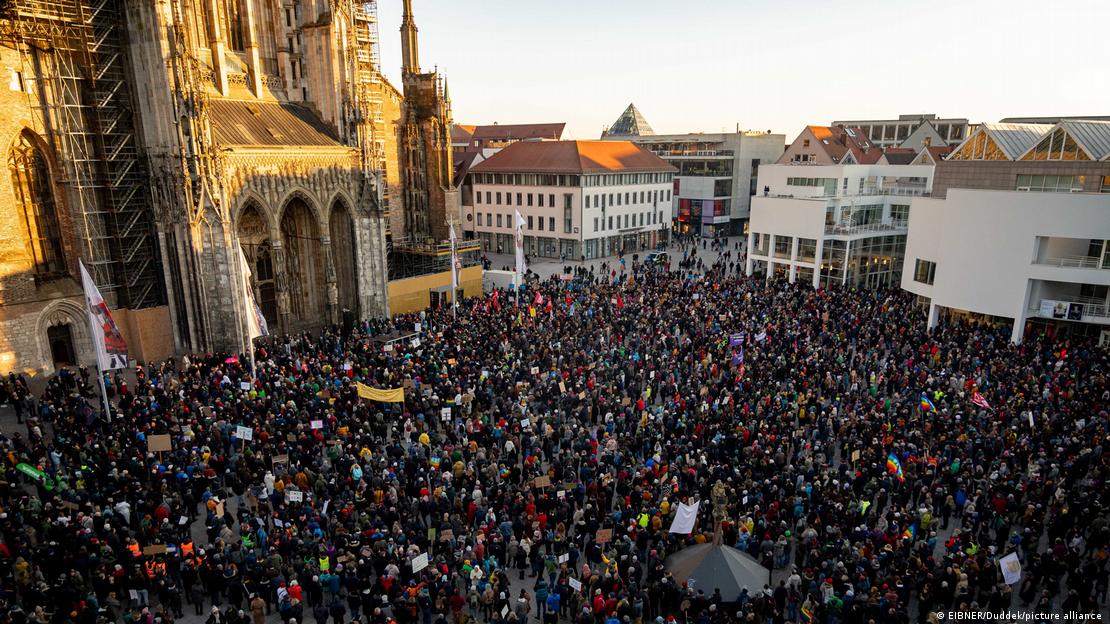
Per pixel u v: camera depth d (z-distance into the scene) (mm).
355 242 52812
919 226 55844
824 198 65188
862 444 27250
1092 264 44406
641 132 185000
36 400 34562
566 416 31344
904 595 19375
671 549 22484
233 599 19047
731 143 118688
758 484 24109
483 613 20281
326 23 50188
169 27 39250
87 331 41344
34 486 26078
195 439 27125
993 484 24328
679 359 38875
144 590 19828
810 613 18578
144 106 40531
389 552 20375
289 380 33125
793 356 38312
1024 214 45250
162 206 41781
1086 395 31844
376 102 68250
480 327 43781
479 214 100250
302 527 21891
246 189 44938
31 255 39094
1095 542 21422
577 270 73812
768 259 71250
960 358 38625
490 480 25188
